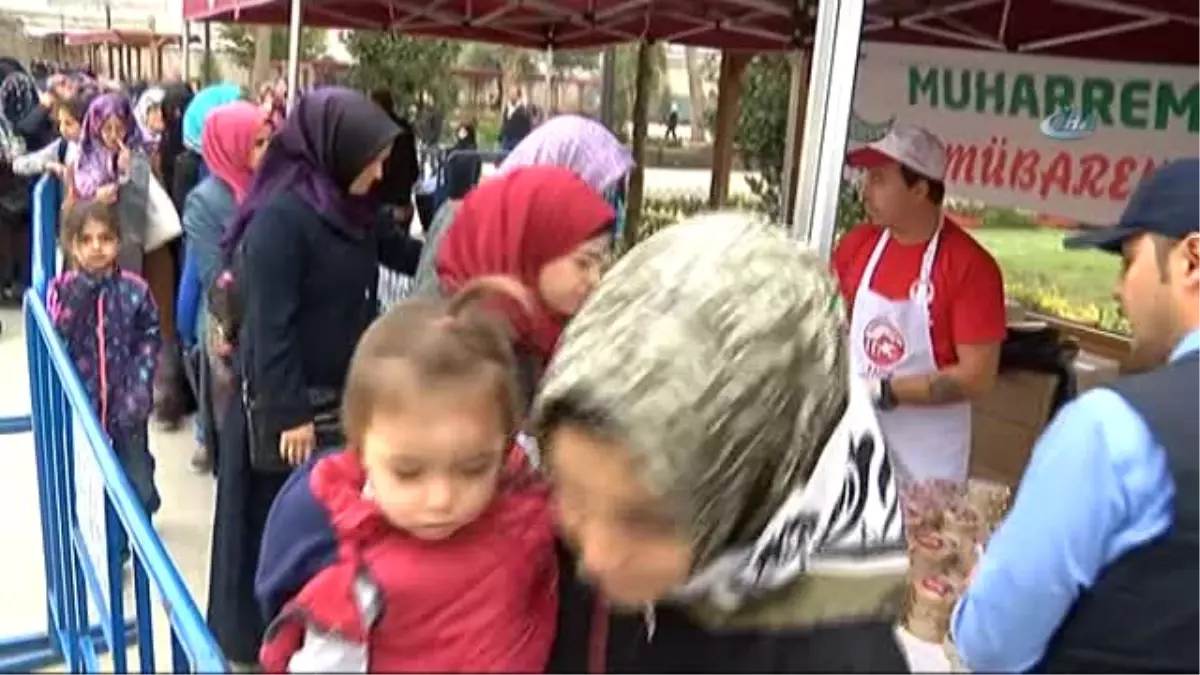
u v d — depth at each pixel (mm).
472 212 2219
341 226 2900
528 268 2145
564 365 1156
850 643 1002
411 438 1271
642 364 1098
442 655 1246
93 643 2922
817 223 2633
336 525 1325
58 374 2811
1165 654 1531
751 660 1001
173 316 5906
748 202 8211
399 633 1257
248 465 2820
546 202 2176
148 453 4090
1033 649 1614
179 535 4387
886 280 3238
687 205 8203
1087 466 1541
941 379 3139
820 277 1205
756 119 8328
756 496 1083
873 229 3330
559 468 1145
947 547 2449
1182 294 1753
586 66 11391
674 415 1068
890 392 3111
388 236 3805
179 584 1535
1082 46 4621
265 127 4664
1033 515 1589
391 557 1268
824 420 1136
